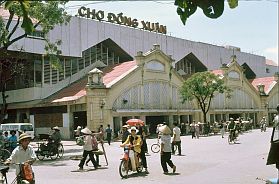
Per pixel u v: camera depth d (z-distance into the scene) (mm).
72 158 22578
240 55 75312
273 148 6715
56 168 18531
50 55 29719
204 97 51250
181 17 2736
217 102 58594
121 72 47344
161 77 49844
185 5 2703
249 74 79562
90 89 42000
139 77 47031
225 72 60875
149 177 14148
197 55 65500
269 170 14930
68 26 48594
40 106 46938
